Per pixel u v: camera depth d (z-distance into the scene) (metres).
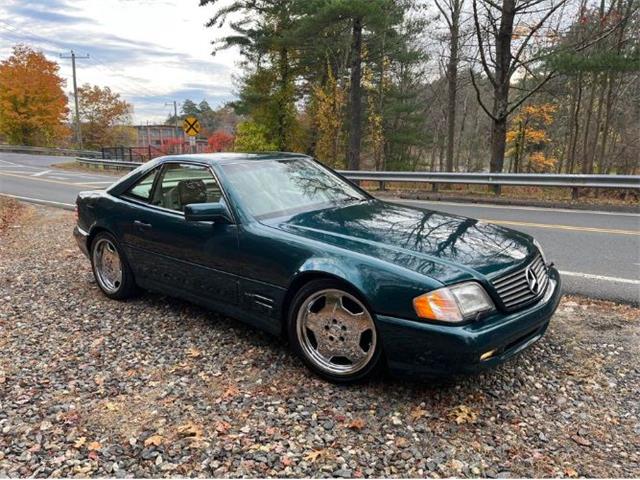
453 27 18.39
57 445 2.45
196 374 3.17
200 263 3.67
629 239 7.11
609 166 25.45
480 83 24.83
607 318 4.09
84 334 3.81
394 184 16.48
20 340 3.70
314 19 19.12
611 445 2.46
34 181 17.52
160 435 2.52
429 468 2.29
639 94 23.81
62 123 45.31
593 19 15.30
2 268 5.71
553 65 12.63
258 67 26.58
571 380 3.08
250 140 28.03
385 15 18.66
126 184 4.46
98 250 4.71
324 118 26.30
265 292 3.28
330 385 3.03
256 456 2.36
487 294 2.72
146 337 3.75
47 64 42.28
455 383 3.03
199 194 3.79
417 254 2.87
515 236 3.47
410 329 2.65
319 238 3.12
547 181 11.67
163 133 95.62
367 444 2.46
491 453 2.40
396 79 30.56
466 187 14.73
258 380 3.09
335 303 3.00
